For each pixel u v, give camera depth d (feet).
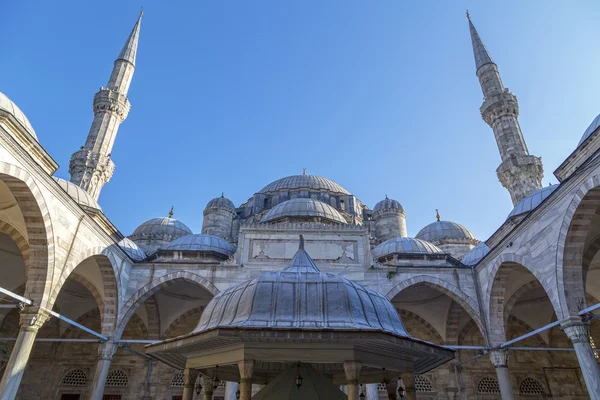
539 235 59.21
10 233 61.98
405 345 26.30
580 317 51.65
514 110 123.85
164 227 137.18
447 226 139.74
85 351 99.30
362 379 40.06
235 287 32.24
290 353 26.68
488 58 138.31
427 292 96.43
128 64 140.67
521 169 112.78
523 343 100.12
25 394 93.30
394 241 102.12
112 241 73.46
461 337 101.86
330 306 28.25
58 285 57.41
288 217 111.86
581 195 49.65
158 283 80.69
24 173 49.03
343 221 116.98
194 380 30.94
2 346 89.35
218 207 140.05
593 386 47.98
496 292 75.51
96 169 115.96
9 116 51.90
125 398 95.09
